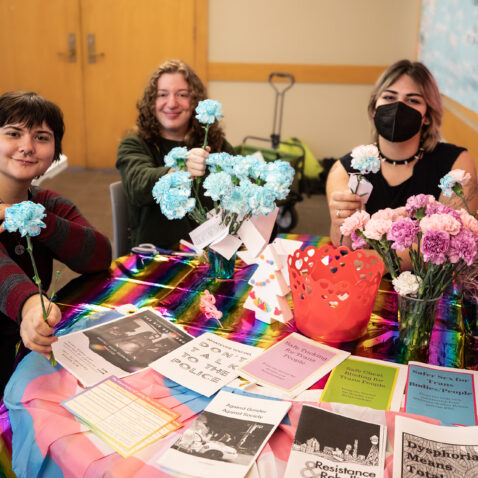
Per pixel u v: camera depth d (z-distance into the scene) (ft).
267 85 18.04
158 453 2.97
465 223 3.80
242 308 4.68
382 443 3.05
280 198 4.44
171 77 7.34
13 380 3.63
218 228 4.75
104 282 5.19
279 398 3.47
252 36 17.57
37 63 18.37
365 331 4.31
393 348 4.09
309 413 3.26
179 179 4.47
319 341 4.19
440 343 4.17
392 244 3.84
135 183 6.91
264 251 4.48
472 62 9.26
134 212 7.38
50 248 5.30
